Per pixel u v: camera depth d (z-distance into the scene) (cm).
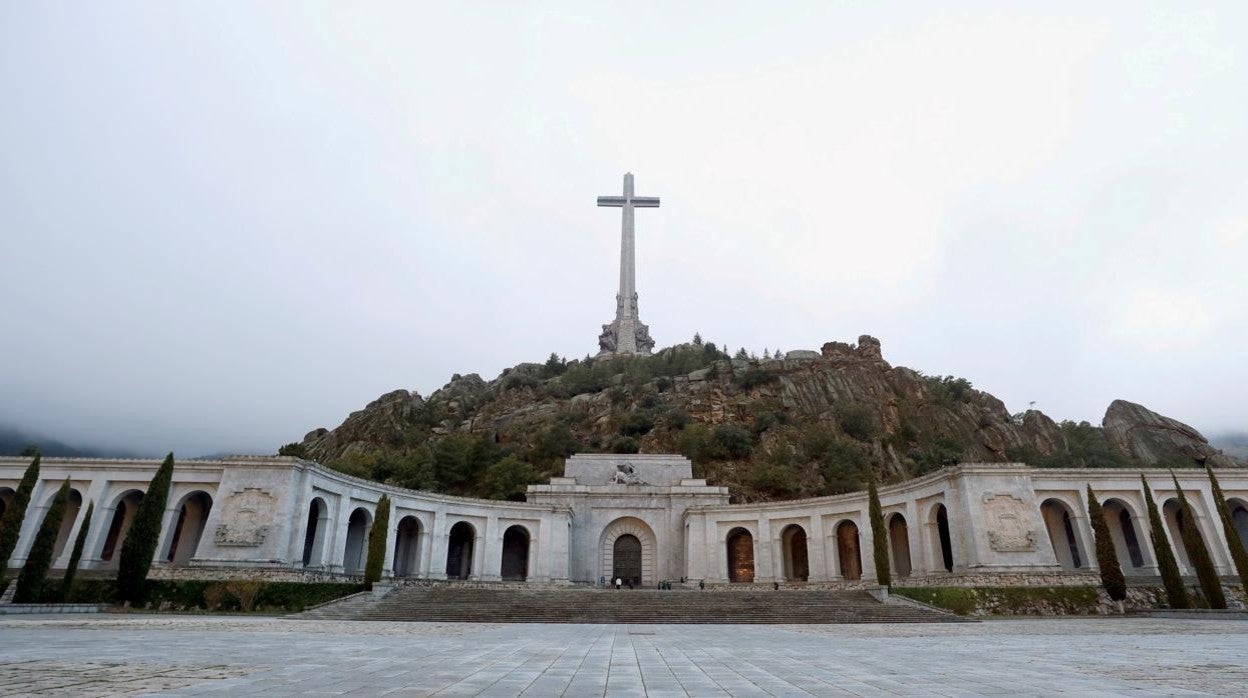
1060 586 4128
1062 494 5028
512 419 11231
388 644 1786
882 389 12438
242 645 1667
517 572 6862
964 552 4600
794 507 6022
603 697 895
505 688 973
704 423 10762
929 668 1274
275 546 4409
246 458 4644
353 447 10412
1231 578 4531
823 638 2250
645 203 14950
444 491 8600
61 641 1717
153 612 3656
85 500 4891
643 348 14250
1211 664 1324
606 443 10300
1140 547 4988
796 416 11194
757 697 900
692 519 6425
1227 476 5119
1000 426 12438
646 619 3669
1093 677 1122
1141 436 12450
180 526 5206
